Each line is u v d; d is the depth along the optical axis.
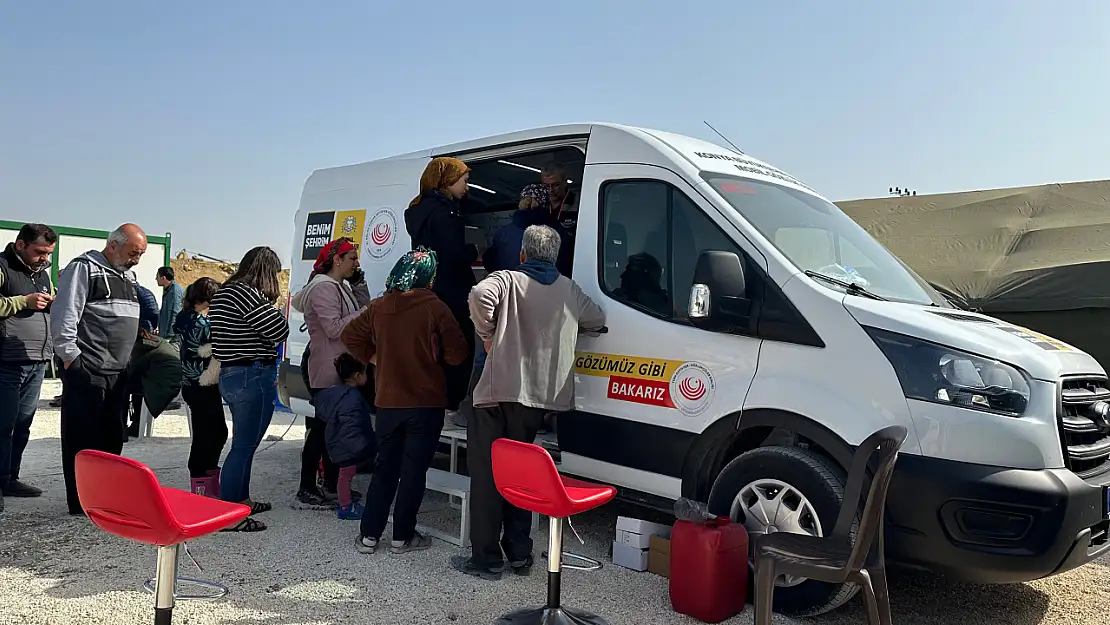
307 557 4.80
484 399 4.33
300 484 6.21
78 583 4.27
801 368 4.06
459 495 4.99
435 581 4.46
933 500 3.67
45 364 6.13
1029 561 3.54
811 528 3.98
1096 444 3.93
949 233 10.48
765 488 4.17
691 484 4.43
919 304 4.43
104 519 2.83
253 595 4.18
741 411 4.21
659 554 4.65
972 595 4.56
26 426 6.09
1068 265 8.65
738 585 4.07
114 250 5.55
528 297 4.39
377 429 4.86
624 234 4.90
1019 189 11.13
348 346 5.00
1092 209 10.16
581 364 4.94
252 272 5.38
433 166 5.40
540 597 4.27
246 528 5.25
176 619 3.84
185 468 7.23
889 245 10.59
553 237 4.59
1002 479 3.56
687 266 4.57
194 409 5.57
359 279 6.12
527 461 3.47
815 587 3.96
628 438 4.69
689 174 4.66
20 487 6.03
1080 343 8.60
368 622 3.90
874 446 3.25
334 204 6.88
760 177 5.08
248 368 5.29
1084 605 4.43
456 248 5.30
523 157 6.06
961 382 3.71
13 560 4.61
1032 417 3.65
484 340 4.49
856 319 3.97
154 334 7.89
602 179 5.05
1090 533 3.71
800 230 4.72
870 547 3.25
